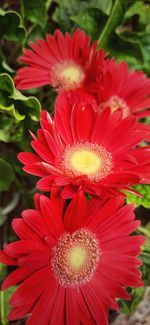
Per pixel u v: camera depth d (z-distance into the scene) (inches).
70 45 17.1
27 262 12.5
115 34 20.5
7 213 20.8
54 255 13.4
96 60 16.3
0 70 18.6
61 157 13.8
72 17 20.2
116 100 17.1
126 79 17.2
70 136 14.1
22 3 19.3
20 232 12.6
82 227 13.4
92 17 20.5
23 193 19.2
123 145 14.2
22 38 18.6
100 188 12.8
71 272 13.6
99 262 13.6
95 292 13.7
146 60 21.5
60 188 13.2
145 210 22.6
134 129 14.4
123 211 13.2
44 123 13.2
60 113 13.8
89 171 13.8
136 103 17.2
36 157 13.2
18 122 18.2
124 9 20.1
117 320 20.3
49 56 17.0
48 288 13.3
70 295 13.7
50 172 12.6
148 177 13.3
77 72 17.0
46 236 12.7
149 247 17.4
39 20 19.8
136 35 21.5
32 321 12.9
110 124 14.2
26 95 20.7
